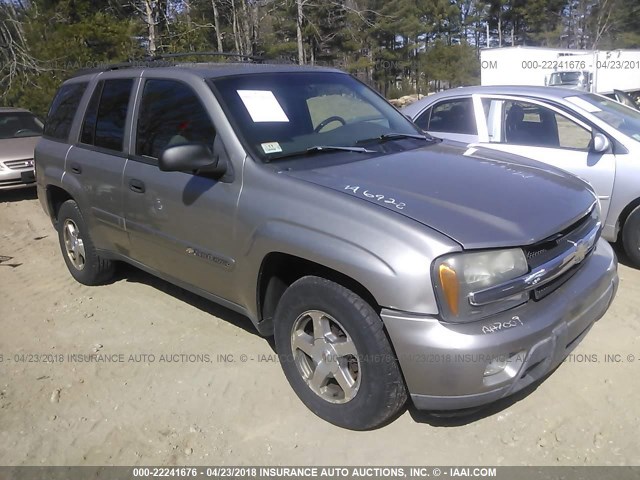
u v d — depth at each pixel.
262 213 3.17
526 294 2.74
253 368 3.78
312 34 34.88
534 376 2.82
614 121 5.57
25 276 5.74
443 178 3.20
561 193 3.16
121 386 3.68
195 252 3.67
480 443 3.01
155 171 3.88
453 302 2.57
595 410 3.19
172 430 3.25
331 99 4.05
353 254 2.75
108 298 4.98
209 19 30.95
